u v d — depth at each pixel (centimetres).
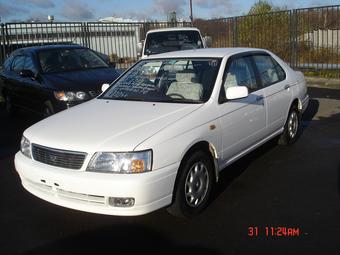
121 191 370
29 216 454
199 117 442
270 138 602
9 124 945
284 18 1606
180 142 407
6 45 1542
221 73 502
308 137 725
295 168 570
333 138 712
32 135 439
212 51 559
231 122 488
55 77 808
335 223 409
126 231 411
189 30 1270
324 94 1157
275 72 635
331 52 1522
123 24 1762
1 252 382
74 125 436
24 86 878
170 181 394
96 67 893
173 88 506
